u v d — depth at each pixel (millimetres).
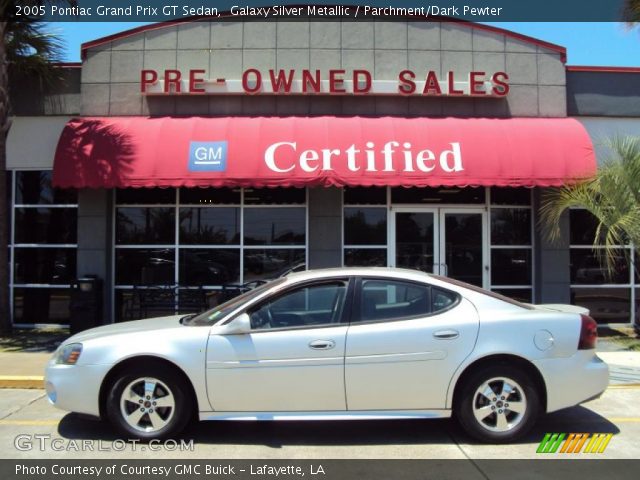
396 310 5406
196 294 11172
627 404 6824
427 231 11648
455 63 11648
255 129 10594
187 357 5219
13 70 11430
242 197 11500
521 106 11594
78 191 11289
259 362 5199
